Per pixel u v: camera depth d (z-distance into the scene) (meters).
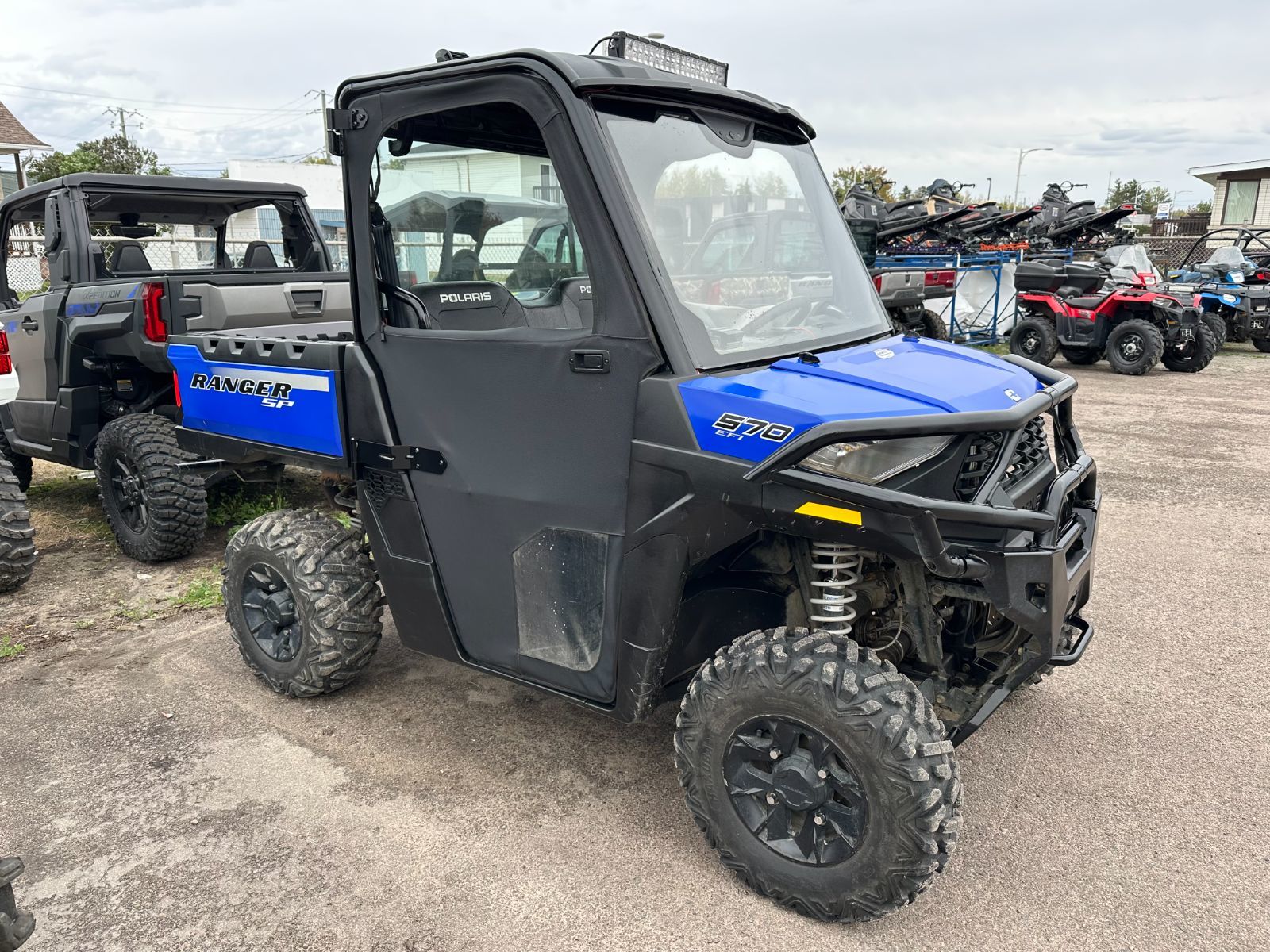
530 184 2.81
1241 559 5.25
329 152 2.93
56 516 6.24
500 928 2.43
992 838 2.79
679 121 2.68
